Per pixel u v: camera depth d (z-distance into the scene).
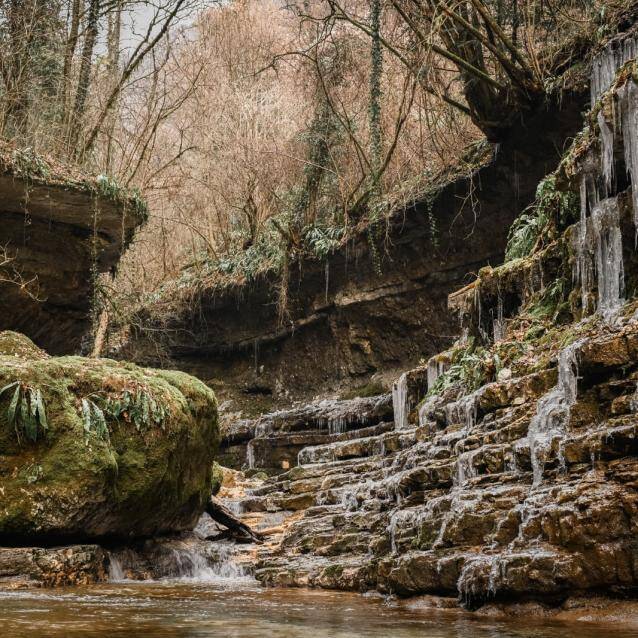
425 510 7.22
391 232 19.36
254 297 23.34
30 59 16.84
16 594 7.10
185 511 10.26
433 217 18.30
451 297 14.74
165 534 10.16
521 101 14.80
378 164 18.20
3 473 8.02
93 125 19.48
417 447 9.96
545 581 5.29
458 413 10.09
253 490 13.74
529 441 6.97
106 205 16.47
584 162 10.38
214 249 24.58
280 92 23.91
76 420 8.43
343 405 18.48
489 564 5.65
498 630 4.70
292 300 22.58
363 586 7.29
